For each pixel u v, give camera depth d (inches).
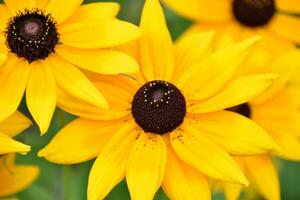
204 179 10.9
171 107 11.1
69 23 11.4
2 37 11.4
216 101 11.2
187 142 11.1
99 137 11.0
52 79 11.1
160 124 11.1
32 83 11.1
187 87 11.4
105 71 10.8
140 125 11.2
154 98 11.1
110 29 11.0
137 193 10.6
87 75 11.2
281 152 10.8
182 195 10.8
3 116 10.8
